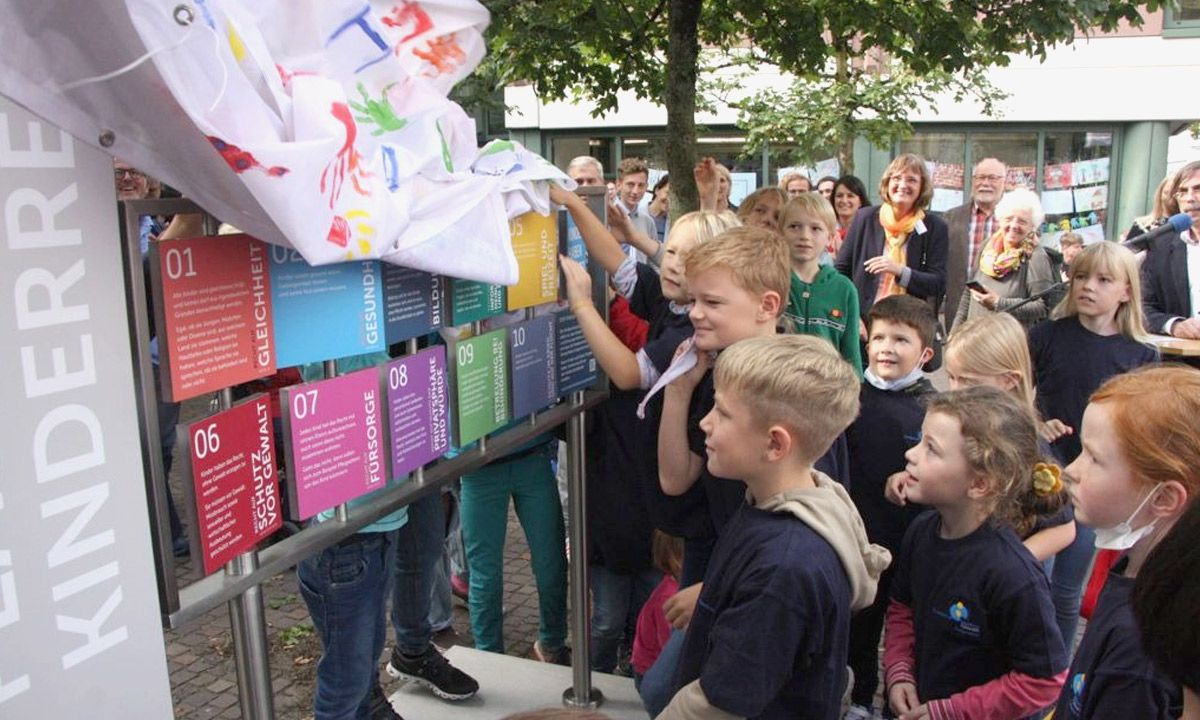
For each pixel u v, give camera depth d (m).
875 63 8.76
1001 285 4.33
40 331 1.02
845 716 2.55
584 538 2.65
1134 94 11.57
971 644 1.92
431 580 2.72
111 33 0.99
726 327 2.01
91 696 1.10
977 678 1.93
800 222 3.65
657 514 2.45
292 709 3.08
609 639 2.98
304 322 1.48
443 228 1.62
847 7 3.71
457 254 1.67
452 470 1.97
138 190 2.51
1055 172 12.10
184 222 1.51
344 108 1.29
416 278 1.79
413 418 1.81
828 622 1.55
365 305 1.63
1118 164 11.97
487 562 3.07
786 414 1.61
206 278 1.27
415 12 1.63
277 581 4.16
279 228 1.17
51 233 1.03
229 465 1.34
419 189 1.60
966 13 3.51
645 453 2.45
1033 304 4.18
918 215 4.53
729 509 2.12
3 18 0.92
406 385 1.78
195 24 1.02
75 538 1.07
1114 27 3.62
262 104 1.15
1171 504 1.35
